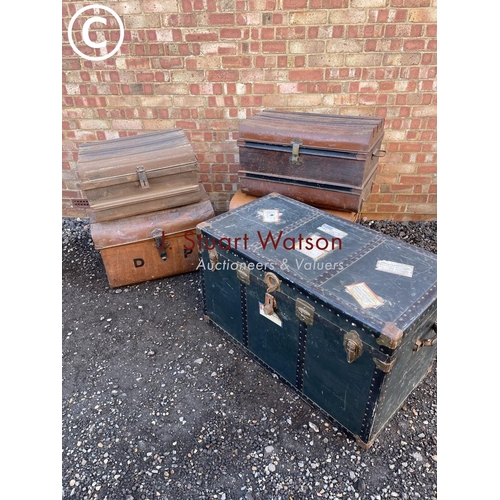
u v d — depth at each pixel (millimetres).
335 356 1791
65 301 2926
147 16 3020
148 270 2992
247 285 2121
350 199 2590
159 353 2490
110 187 2631
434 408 2127
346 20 2916
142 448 1960
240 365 2396
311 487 1788
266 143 2682
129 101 3385
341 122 2658
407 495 1752
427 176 3504
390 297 1719
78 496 1775
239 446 1958
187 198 2848
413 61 3025
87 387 2283
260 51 3094
